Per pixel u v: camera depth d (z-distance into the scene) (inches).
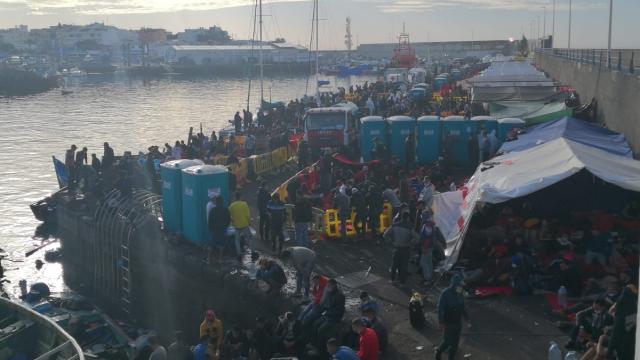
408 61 4512.8
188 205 799.7
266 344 528.4
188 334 753.0
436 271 644.7
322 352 513.7
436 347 502.3
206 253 772.6
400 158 1171.3
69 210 1045.2
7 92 4837.6
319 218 799.7
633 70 1025.5
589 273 581.9
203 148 1275.8
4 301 653.3
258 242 803.4
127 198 943.7
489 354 485.7
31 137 2405.3
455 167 1144.2
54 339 569.9
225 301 707.4
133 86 5669.3
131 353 662.5
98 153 2033.7
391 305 589.6
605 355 416.8
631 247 602.5
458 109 1611.7
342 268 690.8
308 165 1219.2
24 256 1070.4
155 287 818.2
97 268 930.7
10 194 1480.1
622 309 413.7
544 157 684.1
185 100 4131.4
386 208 792.3
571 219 656.4
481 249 631.8
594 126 921.5
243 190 1082.1
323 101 1989.4
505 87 1592.0
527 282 589.0
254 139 1336.1
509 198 595.8
